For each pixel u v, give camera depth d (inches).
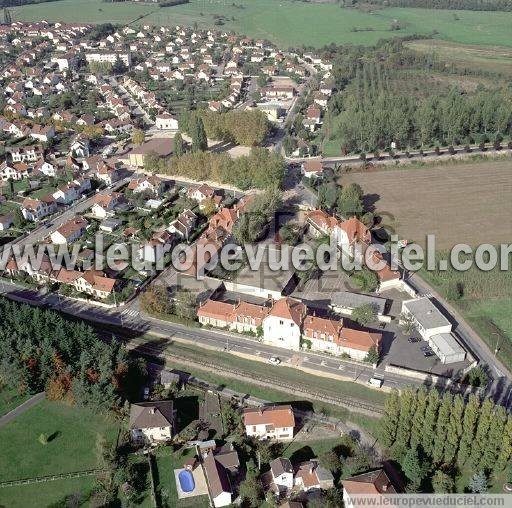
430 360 6082.7
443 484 4566.9
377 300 6860.2
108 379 5428.2
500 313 6899.6
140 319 6840.6
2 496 4653.1
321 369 5999.0
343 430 5285.4
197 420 5388.8
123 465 4896.7
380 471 4633.4
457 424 4697.3
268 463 4906.5
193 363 6112.2
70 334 5984.3
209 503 4584.2
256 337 6481.3
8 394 5674.2
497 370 5949.8
